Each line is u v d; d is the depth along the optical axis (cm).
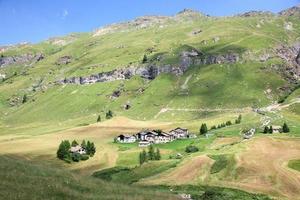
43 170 6069
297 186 10125
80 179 6066
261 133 19138
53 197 5066
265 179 10562
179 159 13475
